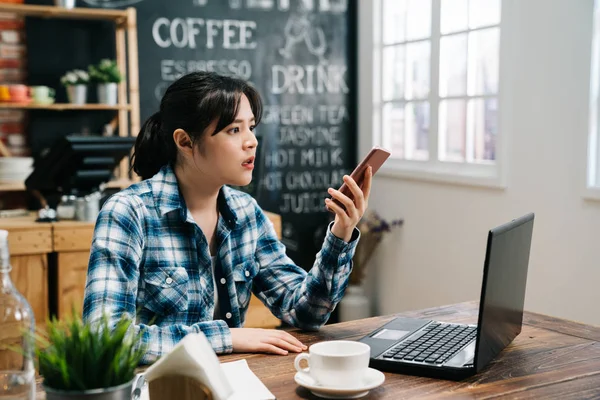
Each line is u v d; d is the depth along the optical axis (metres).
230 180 1.78
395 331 1.75
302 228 5.00
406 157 4.62
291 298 1.88
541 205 3.53
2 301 1.20
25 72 4.15
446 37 4.17
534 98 3.54
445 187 4.17
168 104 1.78
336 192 1.72
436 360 1.50
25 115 4.15
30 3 4.12
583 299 3.33
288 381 1.45
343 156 5.08
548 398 1.35
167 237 1.79
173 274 1.78
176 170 1.85
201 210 1.86
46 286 3.45
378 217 4.78
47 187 3.57
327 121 5.01
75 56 4.21
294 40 4.86
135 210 1.75
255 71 4.76
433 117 4.27
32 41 4.10
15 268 3.38
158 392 1.21
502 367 1.53
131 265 1.71
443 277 4.22
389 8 4.74
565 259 3.41
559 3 3.36
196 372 1.18
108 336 1.12
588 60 3.22
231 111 1.73
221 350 1.63
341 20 4.98
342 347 1.41
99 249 1.68
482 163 3.96
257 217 1.98
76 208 3.54
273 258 1.99
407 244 4.53
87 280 1.67
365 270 4.94
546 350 1.66
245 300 1.94
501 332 1.58
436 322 1.84
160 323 1.79
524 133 3.61
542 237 3.54
